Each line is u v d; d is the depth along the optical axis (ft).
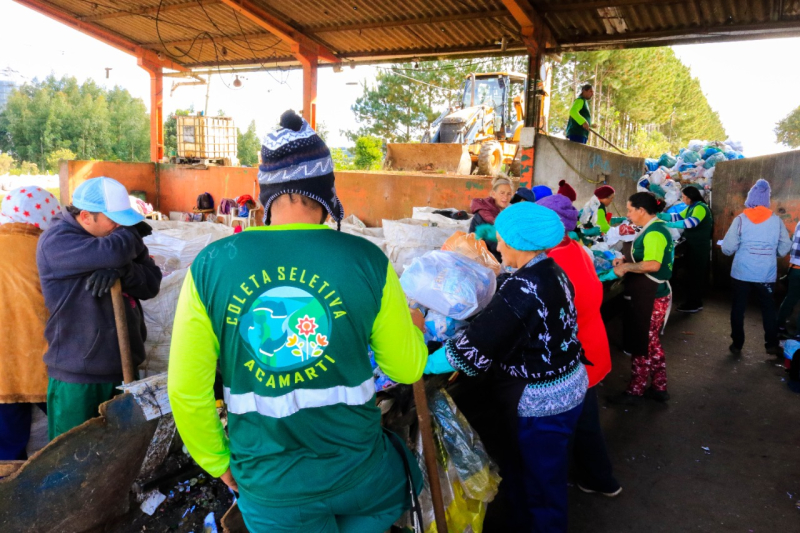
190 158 43.98
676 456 12.14
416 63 43.01
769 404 14.83
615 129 119.85
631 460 11.95
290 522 4.55
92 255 7.79
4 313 8.63
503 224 7.59
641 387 14.90
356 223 25.68
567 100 104.94
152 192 43.75
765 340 19.01
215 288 4.32
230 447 4.70
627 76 107.65
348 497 4.66
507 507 8.89
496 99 47.01
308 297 4.34
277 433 4.40
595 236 19.40
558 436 7.72
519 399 7.68
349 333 4.44
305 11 36.50
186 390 4.43
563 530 8.02
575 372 7.73
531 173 29.58
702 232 23.62
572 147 28.73
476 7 32.78
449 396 8.17
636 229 16.47
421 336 5.28
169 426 7.63
